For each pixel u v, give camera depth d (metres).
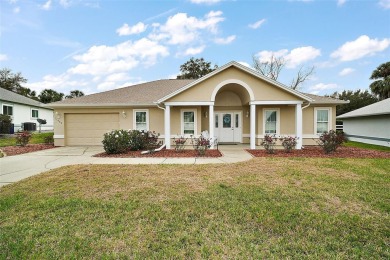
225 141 15.73
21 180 6.38
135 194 5.10
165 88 17.62
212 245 3.14
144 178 6.39
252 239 3.31
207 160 9.40
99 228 3.62
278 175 6.63
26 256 2.90
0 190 5.47
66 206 4.46
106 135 11.51
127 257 2.89
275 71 33.53
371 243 3.20
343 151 11.95
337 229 3.57
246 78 12.63
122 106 14.77
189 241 3.25
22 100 26.28
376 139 16.80
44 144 15.85
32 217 4.01
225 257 2.89
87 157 10.43
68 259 2.85
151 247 3.11
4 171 7.54
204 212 4.18
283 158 9.56
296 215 4.05
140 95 16.03
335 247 3.11
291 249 3.07
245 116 15.58
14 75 46.75
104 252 3.00
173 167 7.86
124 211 4.23
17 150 12.75
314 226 3.67
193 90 12.70
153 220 3.87
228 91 15.38
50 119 31.20
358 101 33.94
